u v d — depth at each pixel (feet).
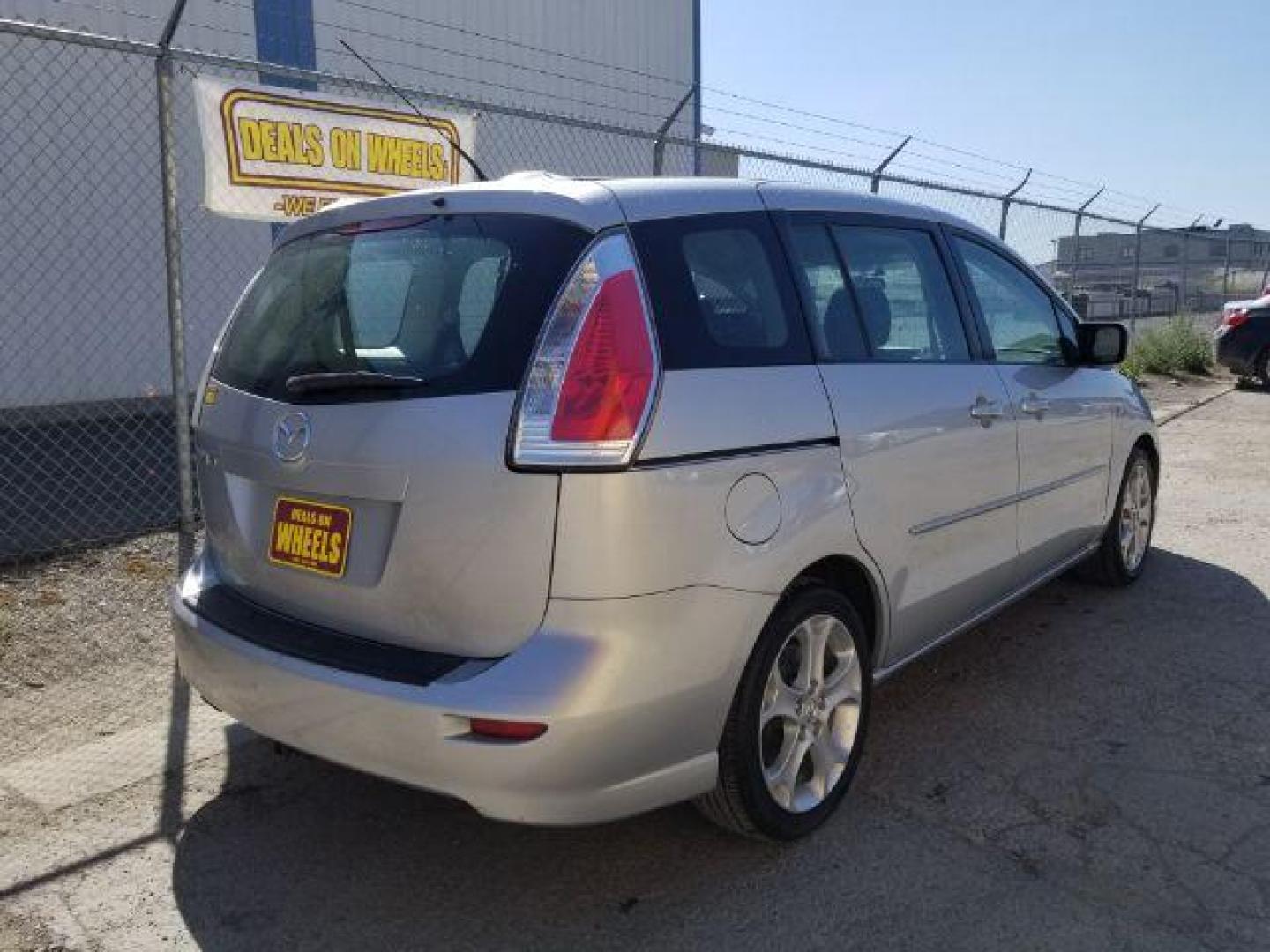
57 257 31.89
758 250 10.33
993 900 9.40
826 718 10.50
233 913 9.25
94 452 28.55
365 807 11.00
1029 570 14.64
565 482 8.12
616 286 8.70
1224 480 27.58
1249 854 10.09
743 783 9.51
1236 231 72.43
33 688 13.65
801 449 9.70
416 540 8.44
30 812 10.79
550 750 8.04
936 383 11.84
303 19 36.09
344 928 9.07
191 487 19.79
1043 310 15.26
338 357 9.42
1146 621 16.56
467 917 9.23
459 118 23.90
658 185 9.79
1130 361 51.34
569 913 9.28
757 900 9.43
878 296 11.64
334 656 8.77
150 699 13.47
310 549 9.20
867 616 11.23
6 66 30.17
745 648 9.14
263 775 11.64
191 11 33.37
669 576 8.46
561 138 41.86
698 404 8.84
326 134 21.63
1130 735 12.64
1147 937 8.87
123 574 17.54
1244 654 15.17
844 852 10.18
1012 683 14.17
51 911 9.21
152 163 33.32
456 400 8.39
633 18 48.96
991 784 11.47
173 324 19.01
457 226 9.43
